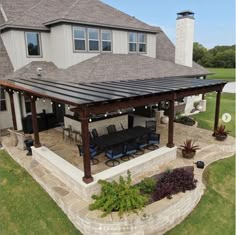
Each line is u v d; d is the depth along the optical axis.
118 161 10.55
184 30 20.97
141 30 19.14
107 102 8.01
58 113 16.25
